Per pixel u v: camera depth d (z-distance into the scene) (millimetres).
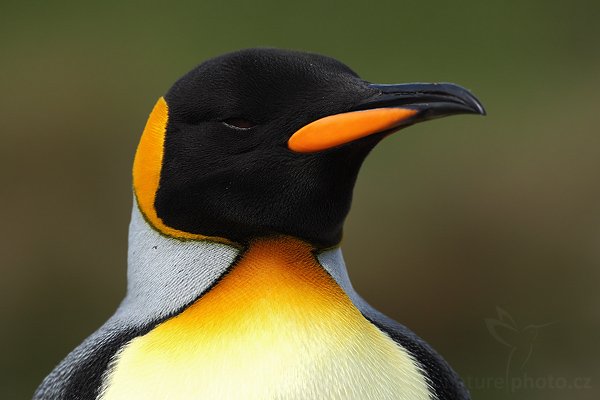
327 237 5117
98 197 14727
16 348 13797
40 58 16969
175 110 5133
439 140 14844
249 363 4523
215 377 4484
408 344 5117
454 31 17641
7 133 15352
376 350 4777
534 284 13773
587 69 16812
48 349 13820
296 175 4977
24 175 14867
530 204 14266
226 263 4965
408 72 16859
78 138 15367
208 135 5043
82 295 14055
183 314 4805
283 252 4996
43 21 17969
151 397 4453
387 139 14742
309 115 4977
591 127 15297
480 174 14523
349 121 4898
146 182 5160
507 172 14578
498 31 17609
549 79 16562
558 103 15977
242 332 4621
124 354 4699
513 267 13867
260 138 5000
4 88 16250
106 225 14477
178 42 17453
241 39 17516
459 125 15070
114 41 17359
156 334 4715
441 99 4836
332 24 17688
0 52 17141
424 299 13641
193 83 5137
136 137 15453
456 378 5242
